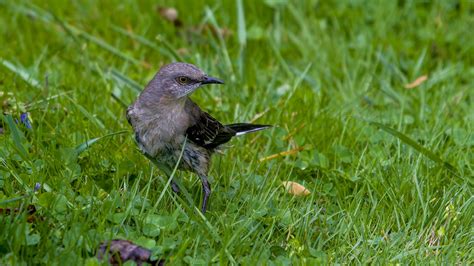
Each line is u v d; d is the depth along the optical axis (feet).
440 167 35.99
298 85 44.16
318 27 51.47
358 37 50.98
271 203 32.91
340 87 45.52
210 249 28.63
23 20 50.70
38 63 44.14
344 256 30.25
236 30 51.42
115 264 27.37
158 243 28.94
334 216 32.96
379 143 39.37
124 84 43.01
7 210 29.22
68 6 52.65
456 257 30.32
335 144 38.81
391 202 33.45
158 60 48.14
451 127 40.19
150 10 52.47
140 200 31.32
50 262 26.50
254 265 28.02
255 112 42.09
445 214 32.35
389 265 29.25
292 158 37.96
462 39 51.88
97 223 29.35
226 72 44.75
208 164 32.78
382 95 45.55
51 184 31.71
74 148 33.86
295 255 29.40
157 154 31.99
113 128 37.91
